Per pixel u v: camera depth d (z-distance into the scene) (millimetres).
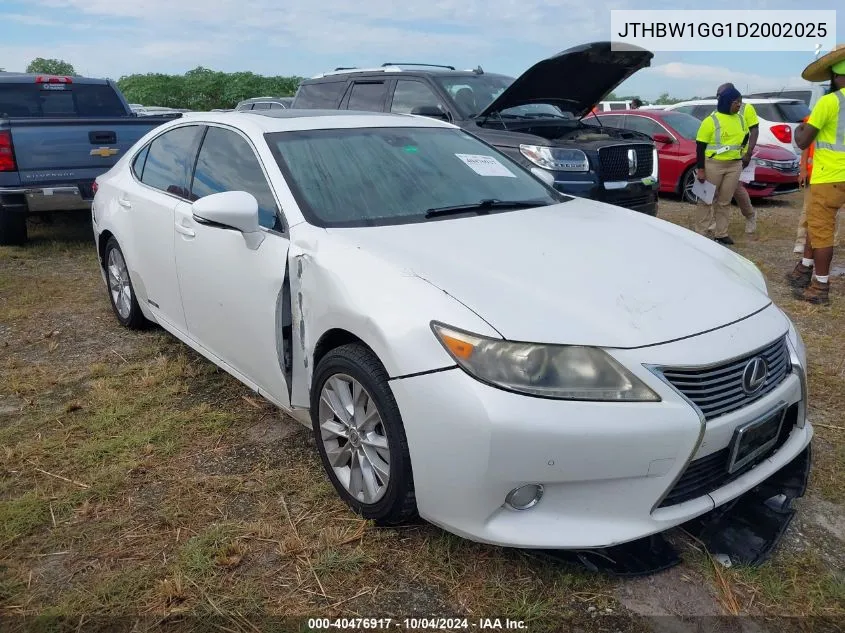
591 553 2426
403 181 3367
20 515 2740
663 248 2979
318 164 3291
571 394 2186
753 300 2701
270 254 3023
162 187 4082
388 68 8180
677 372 2258
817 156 5312
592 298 2438
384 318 2432
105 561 2504
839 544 2590
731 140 7633
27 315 5234
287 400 3096
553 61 6379
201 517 2744
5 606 2297
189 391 3865
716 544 2533
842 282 6234
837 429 3418
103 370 4141
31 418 3586
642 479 2227
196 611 2268
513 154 6664
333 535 2598
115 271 4840
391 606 2293
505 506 2293
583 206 3639
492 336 2238
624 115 11859
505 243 2840
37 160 6824
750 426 2369
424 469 2338
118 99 9047
